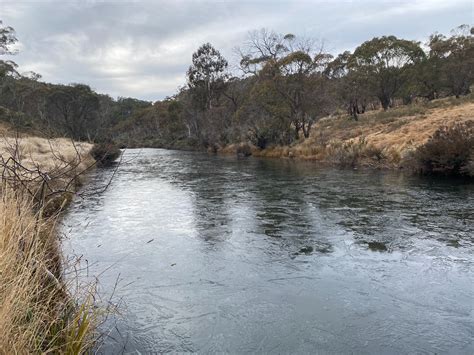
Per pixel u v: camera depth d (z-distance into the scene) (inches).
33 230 164.1
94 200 539.2
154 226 390.9
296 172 820.0
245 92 2050.9
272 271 266.5
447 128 712.4
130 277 257.9
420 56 1588.3
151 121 3326.8
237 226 384.2
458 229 348.8
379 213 415.5
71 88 1934.1
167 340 183.0
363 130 1154.7
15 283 129.9
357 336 185.3
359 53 1616.6
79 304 181.6
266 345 179.3
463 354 169.6
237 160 1259.2
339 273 259.8
